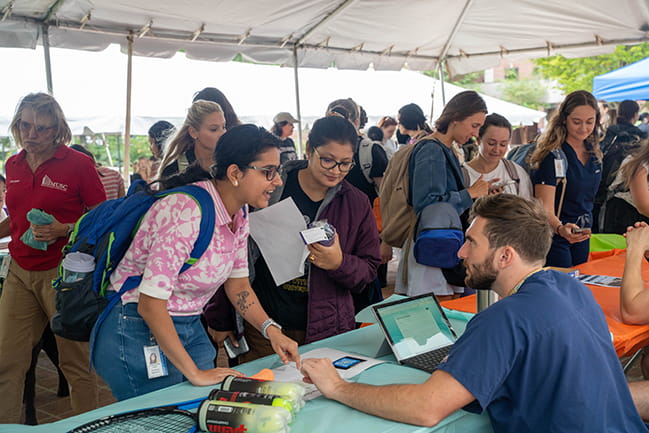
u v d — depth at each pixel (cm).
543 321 143
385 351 196
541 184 339
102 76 790
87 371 292
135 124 761
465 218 311
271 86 888
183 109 789
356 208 227
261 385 152
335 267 210
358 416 148
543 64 2831
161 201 162
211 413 136
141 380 173
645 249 236
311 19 576
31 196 281
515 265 159
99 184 293
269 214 216
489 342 141
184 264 164
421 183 289
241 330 234
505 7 638
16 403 287
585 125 331
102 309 172
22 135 273
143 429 137
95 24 466
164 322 160
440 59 756
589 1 602
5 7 406
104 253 166
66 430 143
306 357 191
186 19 498
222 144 166
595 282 289
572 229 319
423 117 567
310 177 224
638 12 608
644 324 224
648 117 970
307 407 155
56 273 283
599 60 2672
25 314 290
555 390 142
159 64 844
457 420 149
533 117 1141
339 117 212
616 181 466
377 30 638
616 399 150
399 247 317
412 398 141
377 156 390
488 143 330
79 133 736
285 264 215
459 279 292
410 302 204
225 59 566
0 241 447
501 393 146
